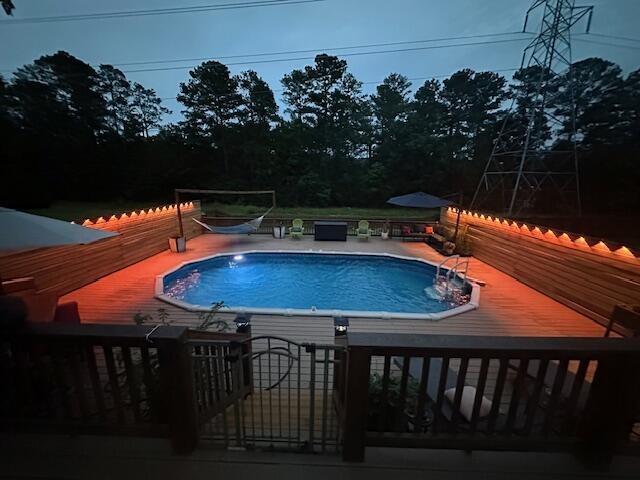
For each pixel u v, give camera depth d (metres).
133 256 8.37
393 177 24.33
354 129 25.09
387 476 1.81
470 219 10.14
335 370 2.57
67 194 24.31
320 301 7.13
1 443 1.99
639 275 4.52
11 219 2.61
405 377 1.80
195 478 1.80
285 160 24.58
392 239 12.32
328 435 2.36
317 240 11.91
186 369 1.85
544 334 4.84
